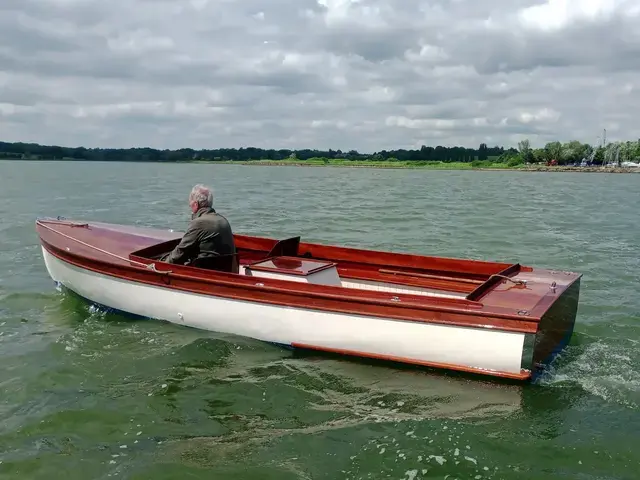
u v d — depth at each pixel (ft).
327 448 14.55
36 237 44.93
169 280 22.12
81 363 19.69
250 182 142.92
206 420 16.02
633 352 20.44
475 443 14.64
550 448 14.42
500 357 17.20
